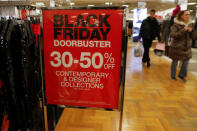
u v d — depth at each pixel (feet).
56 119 6.48
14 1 4.99
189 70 14.84
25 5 5.07
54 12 3.71
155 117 7.19
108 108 4.07
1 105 4.38
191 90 10.11
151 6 44.91
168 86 10.70
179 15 10.40
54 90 4.17
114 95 3.97
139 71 14.03
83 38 3.73
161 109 7.85
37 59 5.19
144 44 15.28
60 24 3.75
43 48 3.94
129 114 7.37
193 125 6.69
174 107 8.05
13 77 4.31
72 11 3.64
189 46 10.84
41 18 3.78
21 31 4.49
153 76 12.71
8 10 5.46
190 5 38.70
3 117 4.44
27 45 4.64
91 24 3.63
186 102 8.59
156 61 17.99
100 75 3.90
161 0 32.32
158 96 9.22
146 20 14.55
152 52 23.98
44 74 4.10
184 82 11.46
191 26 10.30
